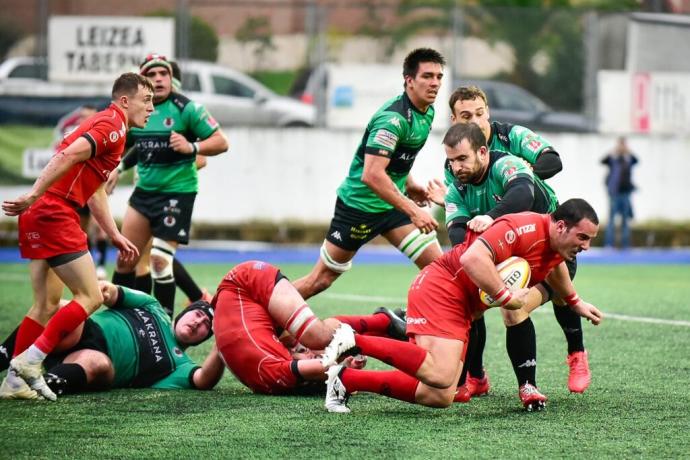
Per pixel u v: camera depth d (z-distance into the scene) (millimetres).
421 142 20875
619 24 55875
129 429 15117
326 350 15672
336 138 53562
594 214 15453
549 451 13930
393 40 54594
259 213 52906
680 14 56031
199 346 23562
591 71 55688
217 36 53906
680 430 15227
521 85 55375
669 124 56281
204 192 52406
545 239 15688
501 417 16125
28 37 51250
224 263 46531
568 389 18516
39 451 13898
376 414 16250
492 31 55031
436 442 14391
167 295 24812
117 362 18188
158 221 24500
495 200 17781
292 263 46531
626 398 17703
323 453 13773
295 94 54438
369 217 21344
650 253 53469
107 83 51594
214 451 13883
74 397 17516
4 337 23984
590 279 41000
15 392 17125
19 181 50781
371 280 39719
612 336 25078
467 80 55000
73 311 17188
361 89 54156
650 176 56062
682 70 56375
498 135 19109
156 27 51969
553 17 55531
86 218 38062
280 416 16016
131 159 25391
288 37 54250
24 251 17469
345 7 54312
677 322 27672
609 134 55875
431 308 16094
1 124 50656
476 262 15289
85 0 58062
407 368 15758
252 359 17594
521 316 16688
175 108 24219
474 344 17766
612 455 13750
